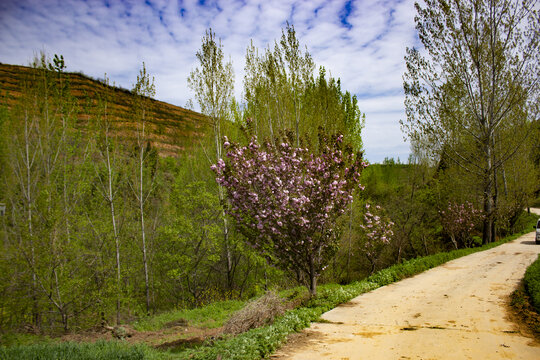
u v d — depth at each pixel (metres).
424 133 26.69
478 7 23.98
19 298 13.49
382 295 11.91
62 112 16.34
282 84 20.19
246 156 11.20
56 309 14.27
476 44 24.45
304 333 7.90
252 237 11.15
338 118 22.89
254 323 8.46
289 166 11.12
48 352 7.14
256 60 21.92
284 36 19.91
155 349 8.10
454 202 26.31
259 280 20.42
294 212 10.61
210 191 22.00
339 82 28.95
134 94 17.80
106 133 16.56
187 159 26.42
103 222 16.80
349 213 20.42
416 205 24.86
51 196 14.16
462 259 19.30
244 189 10.71
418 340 7.04
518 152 30.92
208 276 21.33
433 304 10.16
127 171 18.05
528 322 8.02
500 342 6.75
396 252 24.27
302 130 20.05
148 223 21.52
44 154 15.90
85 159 16.89
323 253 12.14
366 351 6.51
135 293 18.09
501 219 28.53
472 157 26.91
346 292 12.08
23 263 13.10
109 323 15.64
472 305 9.80
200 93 22.03
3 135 15.29
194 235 18.45
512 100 24.33
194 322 12.91
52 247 13.40
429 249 26.27
